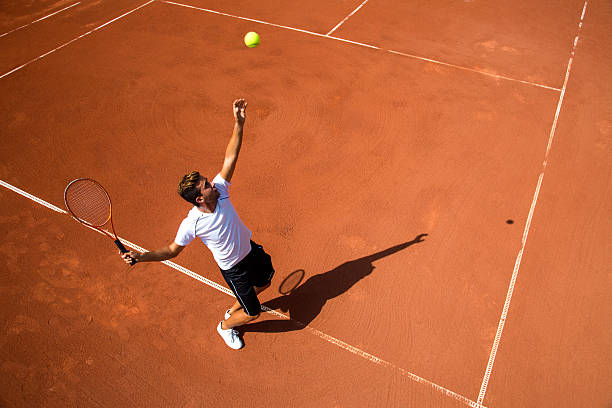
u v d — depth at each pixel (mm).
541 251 4965
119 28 9406
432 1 10273
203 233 3199
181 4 10305
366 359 4102
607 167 6012
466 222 5301
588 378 3922
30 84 7766
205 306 4523
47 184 5891
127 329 4344
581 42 8758
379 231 5223
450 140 6504
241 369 4059
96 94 7539
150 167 6160
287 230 5262
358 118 6949
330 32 9156
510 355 4094
